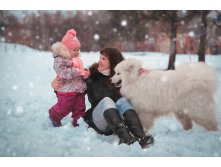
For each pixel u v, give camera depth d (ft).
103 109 11.47
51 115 13.39
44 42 74.90
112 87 12.72
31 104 19.29
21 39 75.05
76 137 12.24
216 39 54.90
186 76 12.32
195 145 11.42
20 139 12.02
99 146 11.21
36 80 31.19
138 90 12.53
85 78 13.09
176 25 41.16
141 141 10.71
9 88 25.80
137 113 12.78
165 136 12.62
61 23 73.36
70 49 13.60
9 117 15.48
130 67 12.45
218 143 11.50
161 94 12.35
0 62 46.29
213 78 12.53
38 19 73.72
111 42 73.61
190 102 12.19
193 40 62.59
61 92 13.26
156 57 57.11
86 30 73.51
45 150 10.96
